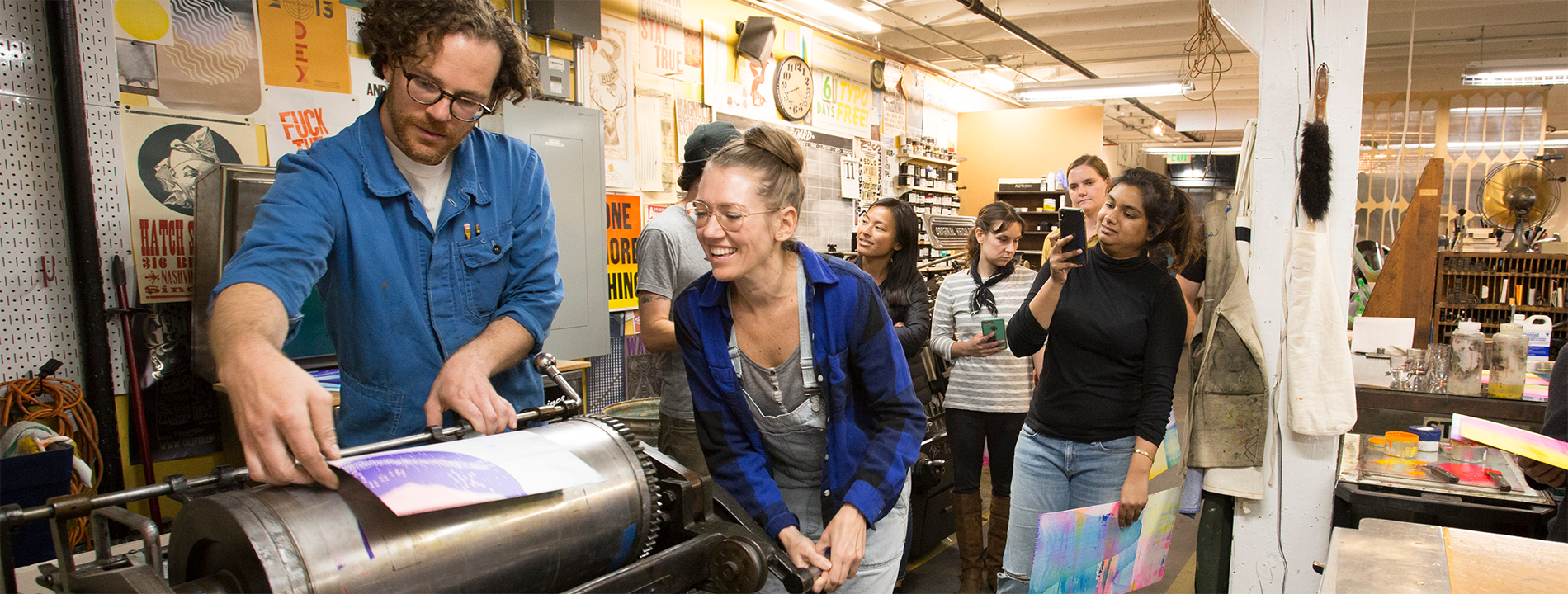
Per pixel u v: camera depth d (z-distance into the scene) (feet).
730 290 4.22
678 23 15.33
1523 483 6.17
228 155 9.05
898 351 4.26
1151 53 26.30
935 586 9.34
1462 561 3.01
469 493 2.24
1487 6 20.01
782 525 4.00
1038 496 6.79
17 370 7.77
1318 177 6.15
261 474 2.31
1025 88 26.86
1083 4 20.11
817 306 4.09
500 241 3.91
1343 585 2.84
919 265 13.55
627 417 7.77
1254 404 6.43
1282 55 6.29
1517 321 10.80
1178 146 45.11
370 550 2.12
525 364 4.04
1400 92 29.84
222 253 7.49
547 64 12.44
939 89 25.55
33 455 5.97
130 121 8.31
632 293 14.48
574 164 11.35
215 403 9.06
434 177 3.75
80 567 2.23
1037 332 6.65
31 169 7.82
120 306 8.11
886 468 3.99
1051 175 24.80
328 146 3.48
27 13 7.73
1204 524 6.95
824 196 19.63
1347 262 6.27
